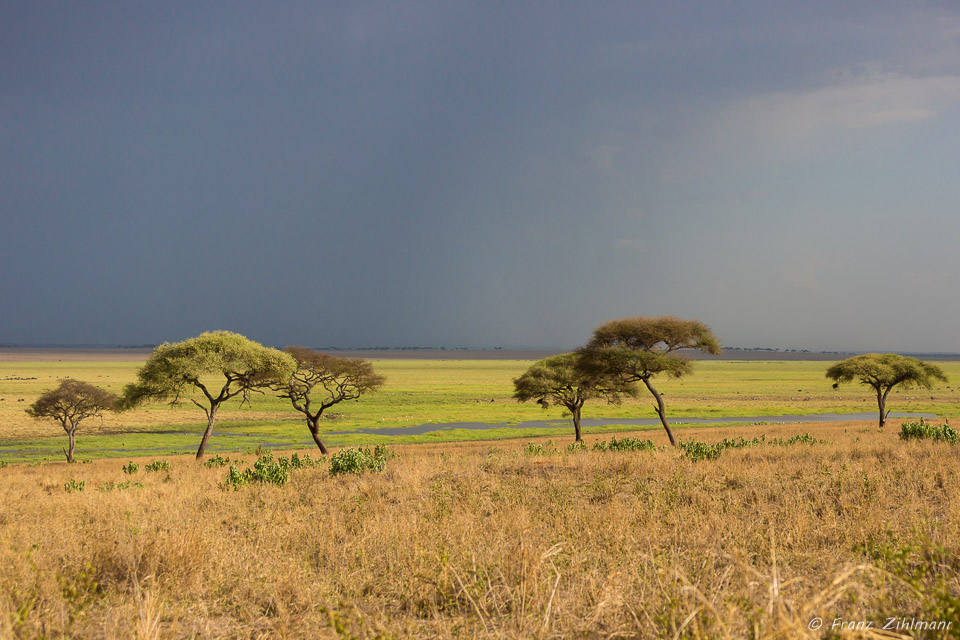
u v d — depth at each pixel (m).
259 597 5.74
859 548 6.12
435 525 8.27
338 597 5.57
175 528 8.01
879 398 47.22
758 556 6.45
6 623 4.44
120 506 11.33
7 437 55.00
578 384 46.09
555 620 4.76
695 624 4.09
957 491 9.53
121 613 5.22
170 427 62.81
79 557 6.79
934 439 19.61
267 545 7.57
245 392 38.91
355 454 16.88
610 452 20.28
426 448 39.44
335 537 8.07
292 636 4.71
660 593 5.04
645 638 4.27
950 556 5.96
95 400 42.44
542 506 9.88
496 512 9.50
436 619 4.75
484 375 181.25
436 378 163.62
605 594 4.85
